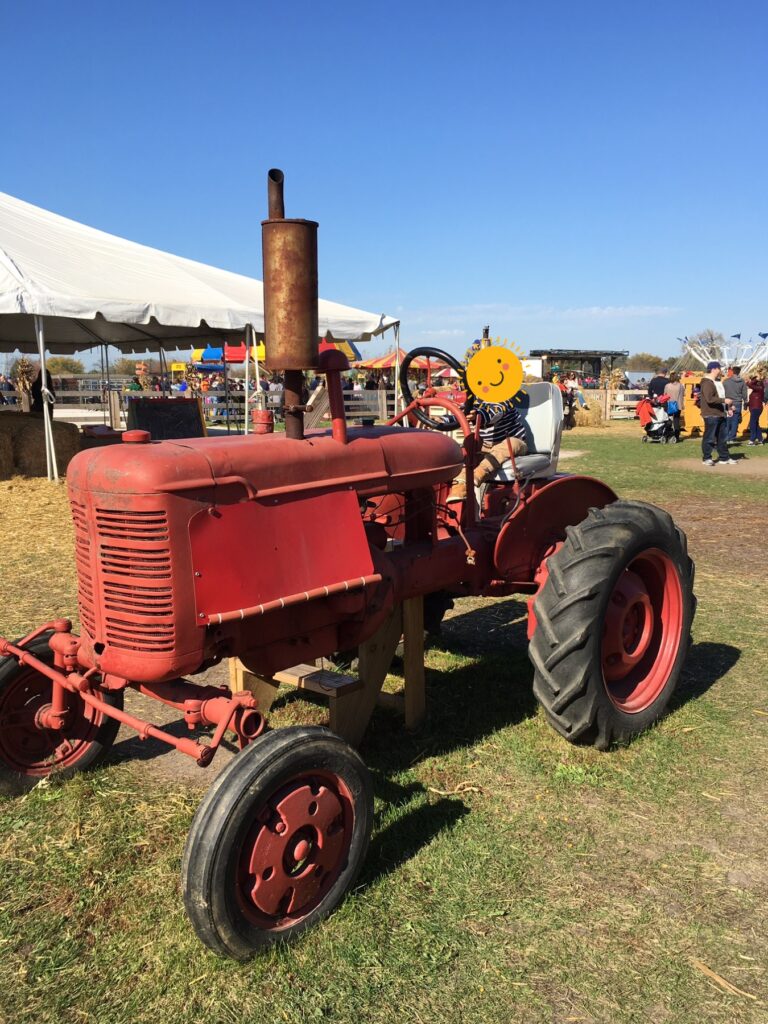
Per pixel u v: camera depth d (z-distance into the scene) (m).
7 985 2.09
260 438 2.59
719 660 4.28
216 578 2.28
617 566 3.08
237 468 2.34
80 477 2.33
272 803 2.14
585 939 2.23
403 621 3.42
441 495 3.66
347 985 2.07
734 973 2.11
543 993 2.04
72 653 2.58
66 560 6.50
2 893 2.45
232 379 24.58
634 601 3.31
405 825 2.76
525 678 4.06
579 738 3.22
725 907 2.36
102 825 2.80
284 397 2.55
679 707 3.67
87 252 11.34
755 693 3.83
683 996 2.03
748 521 8.37
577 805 2.89
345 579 2.60
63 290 9.23
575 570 3.06
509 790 2.99
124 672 2.30
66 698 2.91
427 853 2.61
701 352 38.47
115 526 2.24
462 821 2.79
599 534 3.14
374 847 2.63
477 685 3.98
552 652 3.02
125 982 2.09
